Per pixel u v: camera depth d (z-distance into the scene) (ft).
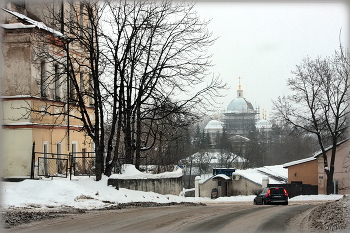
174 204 75.31
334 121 159.12
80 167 92.53
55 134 92.79
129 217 47.29
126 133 90.89
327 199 127.65
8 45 82.64
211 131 504.02
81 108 76.13
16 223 39.99
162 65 87.25
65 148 97.81
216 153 335.88
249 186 185.78
